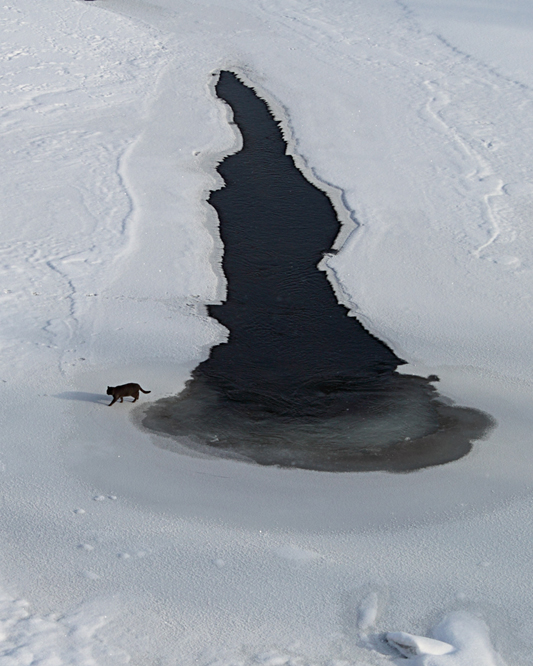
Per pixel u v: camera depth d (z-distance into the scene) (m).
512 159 20.72
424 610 7.23
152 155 20.70
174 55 28.80
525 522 8.53
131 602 7.21
